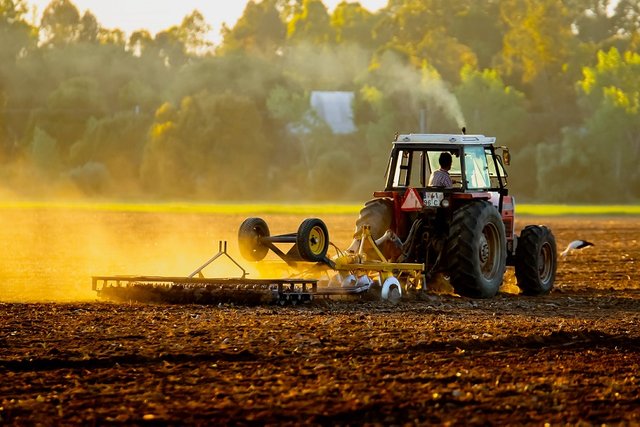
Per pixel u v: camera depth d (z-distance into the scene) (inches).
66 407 970.7
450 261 1769.2
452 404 977.5
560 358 1201.4
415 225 1791.3
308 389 1029.2
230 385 1047.6
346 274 1683.1
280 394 1011.9
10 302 1659.7
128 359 1167.6
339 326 1387.8
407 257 1774.1
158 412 952.9
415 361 1165.1
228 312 1526.8
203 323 1408.7
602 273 2397.9
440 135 1857.8
